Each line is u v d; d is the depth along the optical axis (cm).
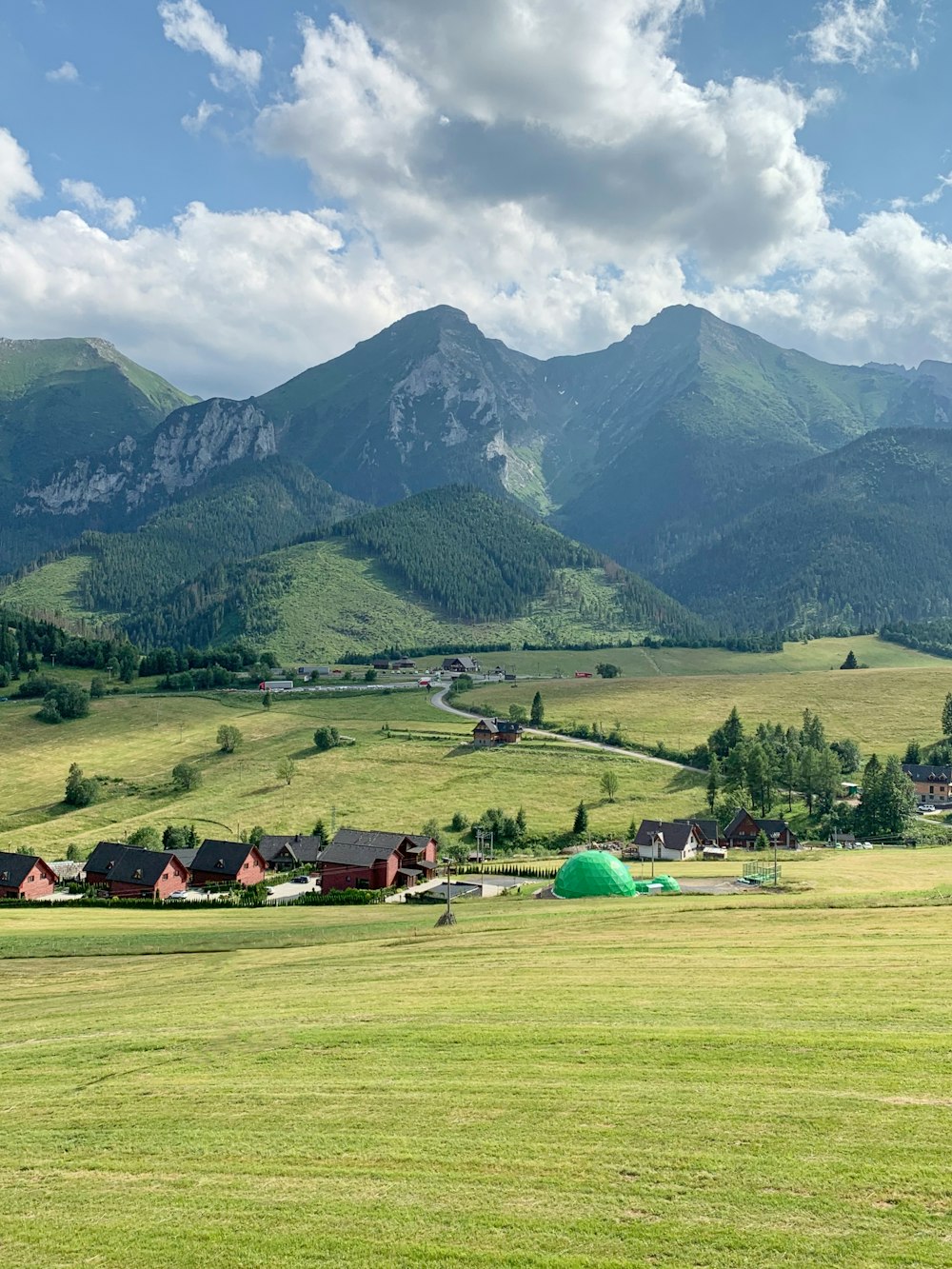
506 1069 2900
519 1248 1889
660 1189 2080
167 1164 2395
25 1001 4716
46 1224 2123
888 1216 1917
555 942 5178
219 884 11500
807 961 4209
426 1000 3891
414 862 11881
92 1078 3158
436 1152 2344
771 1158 2186
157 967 5478
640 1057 2927
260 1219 2077
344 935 6259
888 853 11588
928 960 4084
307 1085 2894
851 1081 2619
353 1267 1869
